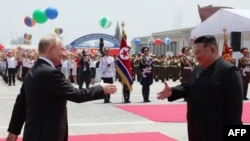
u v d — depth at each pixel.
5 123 10.09
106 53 14.89
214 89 3.97
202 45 4.08
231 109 3.91
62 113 4.01
